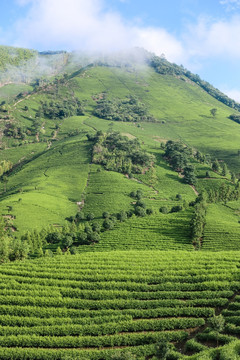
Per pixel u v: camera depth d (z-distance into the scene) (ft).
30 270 221.46
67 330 163.22
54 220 386.93
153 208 429.79
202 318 166.09
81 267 224.33
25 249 257.55
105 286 197.57
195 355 132.77
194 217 324.39
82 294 191.11
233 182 530.68
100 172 544.21
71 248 289.12
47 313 176.65
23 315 177.68
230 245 282.36
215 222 330.75
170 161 612.29
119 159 570.87
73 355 147.64
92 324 166.30
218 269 211.82
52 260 237.86
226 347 134.21
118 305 180.45
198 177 560.61
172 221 339.98
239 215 397.39
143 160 573.33
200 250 279.08
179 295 186.09
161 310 172.45
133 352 145.48
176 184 532.73
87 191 488.44
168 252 252.62
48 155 652.89
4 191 522.47
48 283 202.28
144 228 331.57
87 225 342.03
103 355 146.41
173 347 147.64
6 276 211.00
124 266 221.87
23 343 157.07
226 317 161.27
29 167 611.88
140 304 179.52
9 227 354.33
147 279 204.33
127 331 163.12
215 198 450.30
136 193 472.03
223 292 185.37
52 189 485.56
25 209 400.26
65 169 567.59
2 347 154.10
